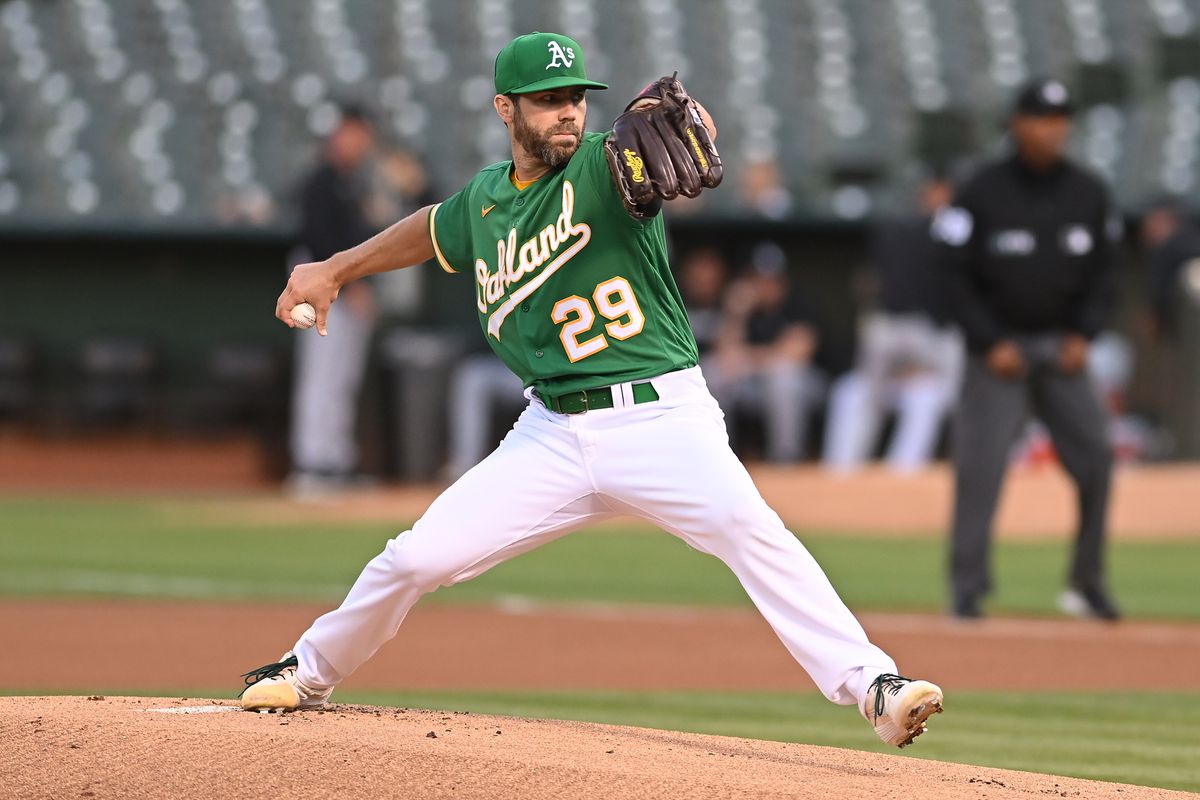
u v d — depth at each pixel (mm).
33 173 64000
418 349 54000
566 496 14398
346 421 50531
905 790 12781
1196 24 73188
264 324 59938
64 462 58938
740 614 30766
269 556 38500
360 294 48031
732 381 54844
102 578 34375
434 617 29766
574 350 14094
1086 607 29766
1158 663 25281
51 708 14328
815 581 14008
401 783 12211
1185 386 53188
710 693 22031
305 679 15070
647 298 14102
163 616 29062
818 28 71812
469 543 14406
